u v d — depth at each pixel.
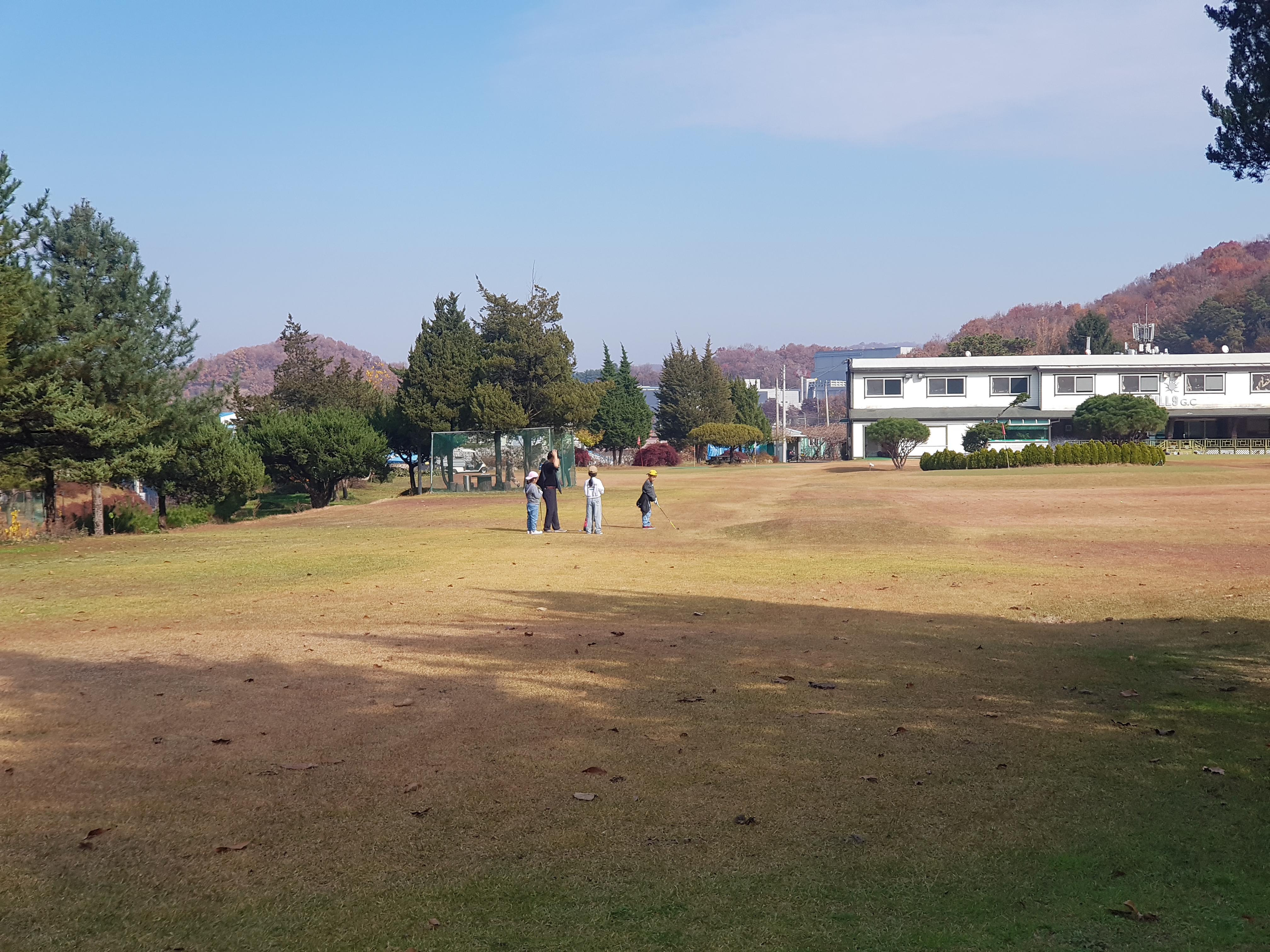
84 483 30.12
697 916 4.51
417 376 52.19
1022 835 5.49
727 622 12.33
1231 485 34.62
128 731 7.28
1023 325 196.75
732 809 5.85
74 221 34.50
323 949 4.18
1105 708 8.16
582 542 22.75
